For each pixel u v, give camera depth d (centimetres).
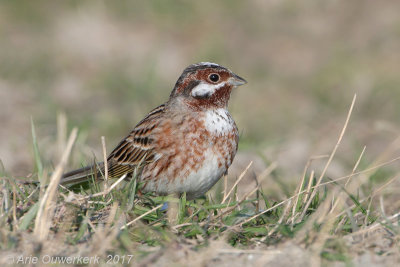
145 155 955
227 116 969
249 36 2598
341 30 2575
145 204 912
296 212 870
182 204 873
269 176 1262
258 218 873
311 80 2195
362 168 1334
